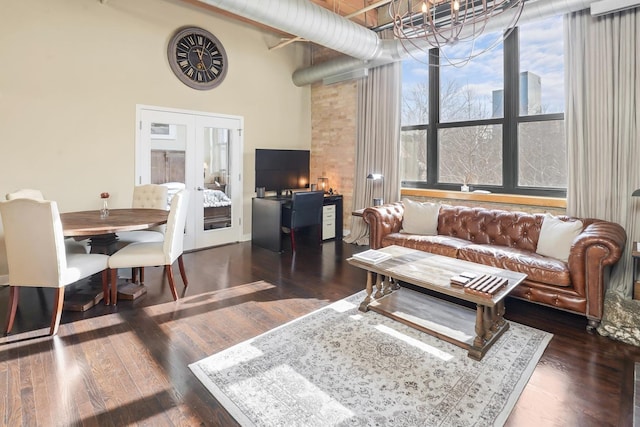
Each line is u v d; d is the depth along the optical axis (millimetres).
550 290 2836
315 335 2537
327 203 5672
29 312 2904
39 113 3783
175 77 4766
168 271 3168
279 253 4945
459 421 1702
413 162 5191
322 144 6293
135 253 3115
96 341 2457
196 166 5070
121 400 1858
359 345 2400
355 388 1943
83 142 4086
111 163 4305
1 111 3570
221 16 5168
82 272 2777
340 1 4637
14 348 2355
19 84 3652
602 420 1719
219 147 5309
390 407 1794
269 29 5707
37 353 2299
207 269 4168
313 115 6434
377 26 5043
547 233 3285
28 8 3664
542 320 2832
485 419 1717
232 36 5316
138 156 4500
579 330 2656
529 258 3061
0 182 3607
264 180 5566
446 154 4824
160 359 2234
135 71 4418
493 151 4379
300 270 4152
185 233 5031
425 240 3727
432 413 1754
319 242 5574
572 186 3535
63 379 2029
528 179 4117
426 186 5027
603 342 2475
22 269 2553
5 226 2506
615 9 3102
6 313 2898
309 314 2902
